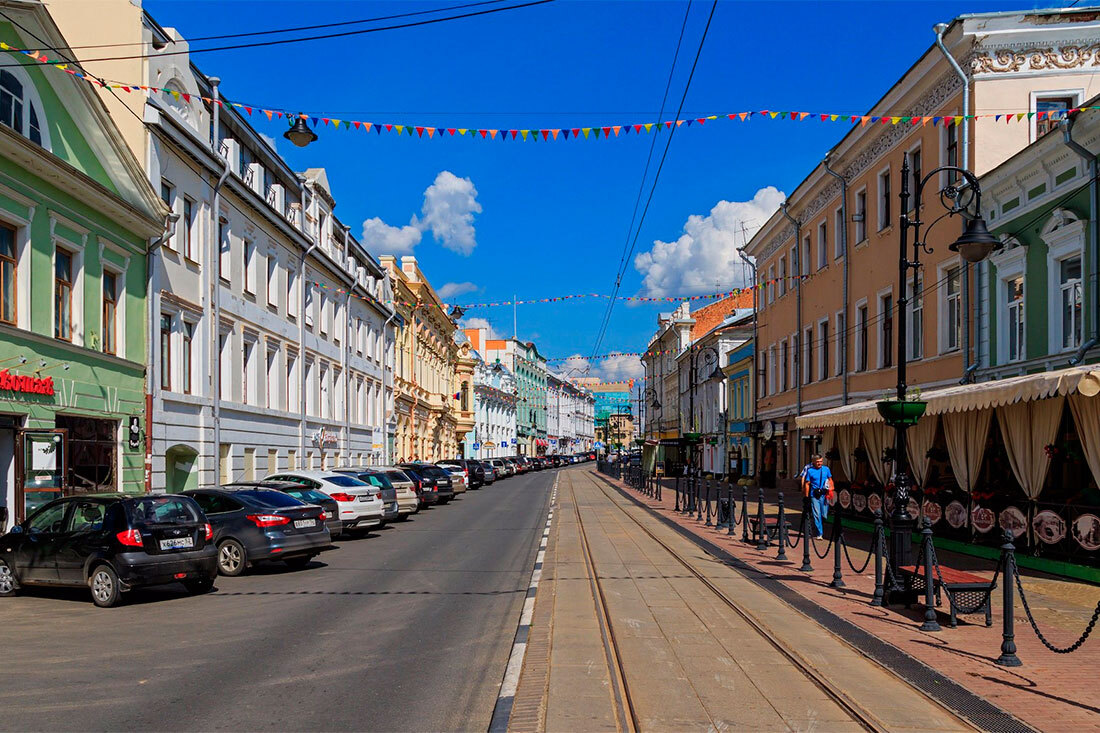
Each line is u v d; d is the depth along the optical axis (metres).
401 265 51.66
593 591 11.38
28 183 14.93
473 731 5.67
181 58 21.20
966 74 20.17
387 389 44.12
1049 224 16.73
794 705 6.15
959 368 20.53
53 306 15.79
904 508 10.44
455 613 10.06
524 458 75.69
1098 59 19.69
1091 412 11.68
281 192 28.80
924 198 22.58
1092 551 11.79
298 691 6.64
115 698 6.42
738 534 19.56
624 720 5.82
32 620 9.84
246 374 26.00
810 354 33.34
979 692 6.48
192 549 11.45
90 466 16.94
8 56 14.77
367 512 19.98
